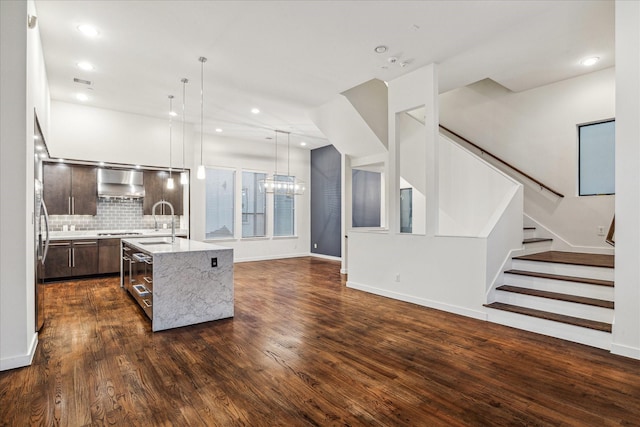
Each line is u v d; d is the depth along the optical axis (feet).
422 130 17.89
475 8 10.36
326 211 30.25
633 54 8.95
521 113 17.83
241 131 25.40
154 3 10.03
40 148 12.59
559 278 11.82
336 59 13.78
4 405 6.82
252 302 15.01
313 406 6.85
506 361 8.91
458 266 13.19
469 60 13.96
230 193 27.94
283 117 21.89
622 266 9.21
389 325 11.87
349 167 22.94
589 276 11.73
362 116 18.58
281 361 8.94
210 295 12.34
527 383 7.77
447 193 16.94
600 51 13.29
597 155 15.64
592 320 10.42
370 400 7.07
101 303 14.61
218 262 12.54
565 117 16.26
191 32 11.72
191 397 7.16
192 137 23.49
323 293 16.74
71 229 20.43
